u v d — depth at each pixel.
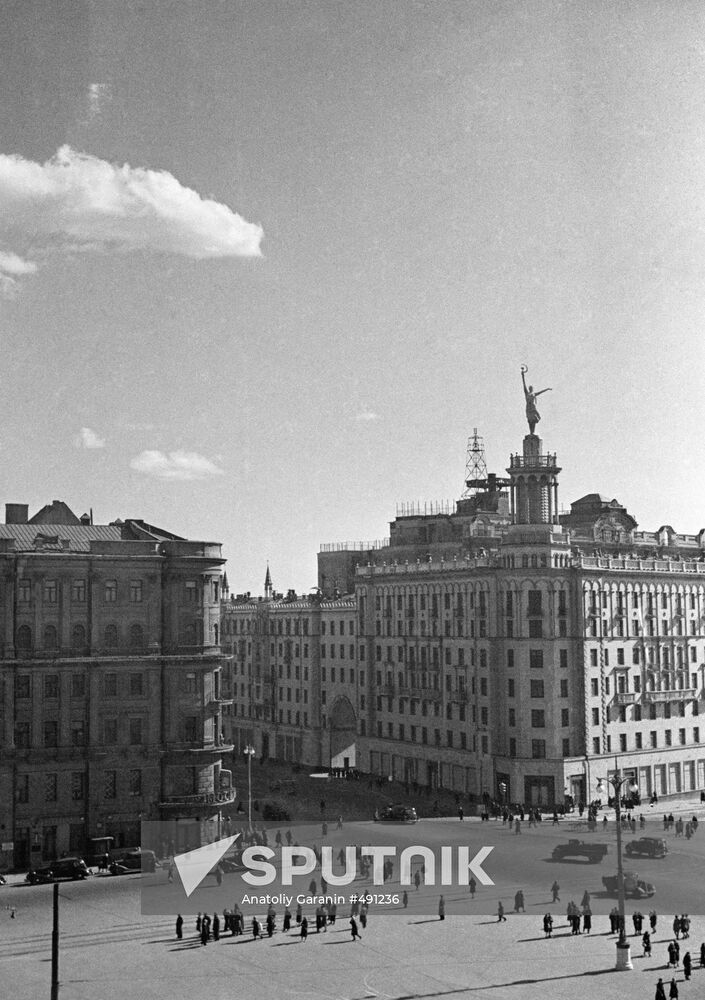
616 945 74.00
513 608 138.00
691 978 66.94
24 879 97.69
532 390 142.88
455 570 147.38
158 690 110.81
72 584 108.44
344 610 171.75
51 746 106.12
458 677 146.62
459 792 144.88
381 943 75.19
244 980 67.25
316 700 176.38
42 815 104.81
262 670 192.50
